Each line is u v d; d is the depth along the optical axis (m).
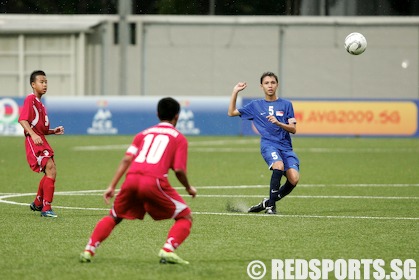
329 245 33.56
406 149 96.75
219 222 40.06
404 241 34.66
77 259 30.16
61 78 148.00
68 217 41.81
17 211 44.28
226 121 118.38
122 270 28.16
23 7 153.75
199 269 28.45
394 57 148.00
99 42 149.00
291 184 43.28
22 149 95.06
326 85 149.50
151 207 28.38
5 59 149.00
